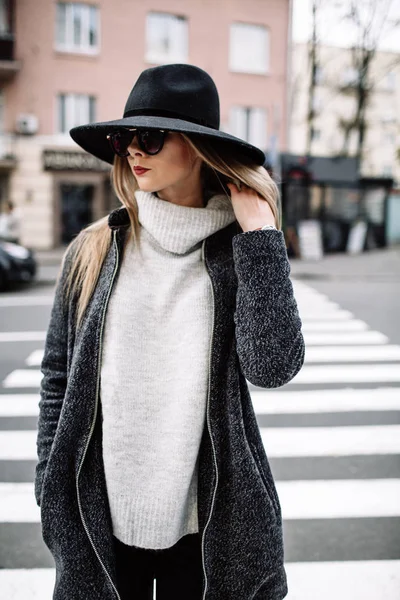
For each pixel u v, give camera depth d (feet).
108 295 3.96
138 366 3.93
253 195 4.01
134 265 4.08
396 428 14.08
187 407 3.89
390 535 9.23
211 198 4.23
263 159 4.04
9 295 35.37
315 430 13.93
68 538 3.94
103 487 3.99
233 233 4.21
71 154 60.95
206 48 62.75
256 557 3.90
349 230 61.16
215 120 4.03
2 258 36.01
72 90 60.34
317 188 58.49
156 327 3.96
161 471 3.93
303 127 108.78
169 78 3.90
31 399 16.26
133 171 4.09
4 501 10.32
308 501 10.37
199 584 4.19
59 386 4.32
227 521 3.93
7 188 60.44
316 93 89.25
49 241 61.72
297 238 56.03
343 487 10.91
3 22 58.70
